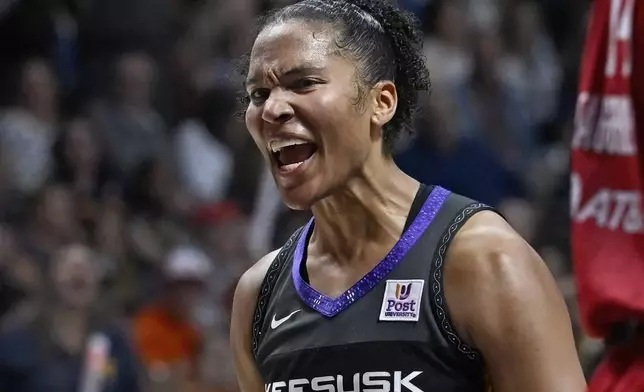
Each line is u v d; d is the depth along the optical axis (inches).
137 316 572.4
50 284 533.0
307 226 242.1
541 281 215.8
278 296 234.2
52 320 526.3
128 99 705.6
